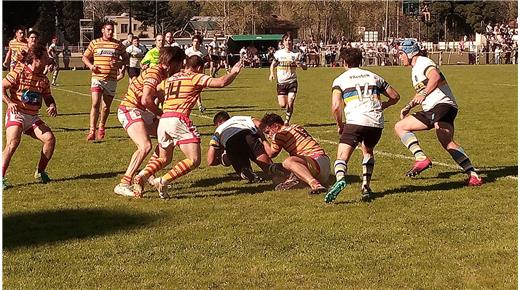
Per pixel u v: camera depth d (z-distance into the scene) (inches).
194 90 338.3
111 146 518.3
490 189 358.3
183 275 232.7
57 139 557.9
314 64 2148.1
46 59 374.6
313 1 3511.3
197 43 684.1
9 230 286.5
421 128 379.9
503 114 722.2
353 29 3695.9
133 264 243.6
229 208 321.7
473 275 231.0
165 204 331.0
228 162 394.3
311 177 346.3
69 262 245.8
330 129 615.8
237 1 3363.7
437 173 401.4
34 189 367.2
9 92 370.6
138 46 865.5
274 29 3462.1
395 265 241.3
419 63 370.3
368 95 331.3
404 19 3673.7
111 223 297.0
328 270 237.0
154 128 369.1
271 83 1295.5
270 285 223.6
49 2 2923.2
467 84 1209.4
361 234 277.7
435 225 290.4
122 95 1054.4
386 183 374.9
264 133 377.7
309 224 292.8
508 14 3563.0
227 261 246.1
